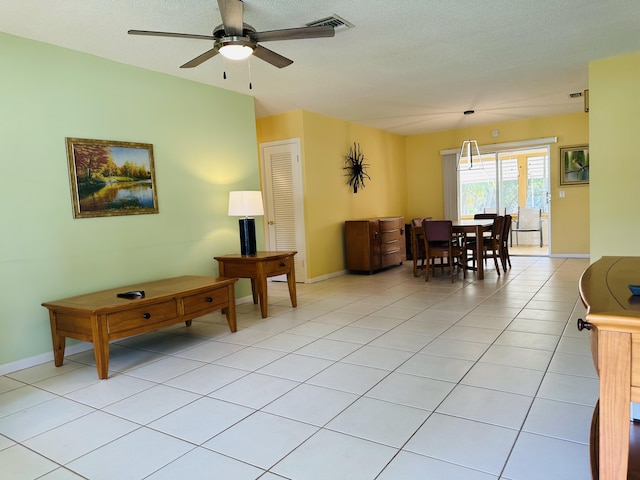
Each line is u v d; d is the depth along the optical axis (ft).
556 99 19.33
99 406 7.93
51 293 10.72
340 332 11.79
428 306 14.30
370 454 5.99
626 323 3.25
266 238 21.01
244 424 7.01
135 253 12.60
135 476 5.75
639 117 13.60
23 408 7.95
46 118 10.64
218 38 8.71
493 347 10.03
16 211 10.09
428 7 9.87
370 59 13.12
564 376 8.24
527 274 19.67
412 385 8.16
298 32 8.50
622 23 11.12
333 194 21.47
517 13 10.36
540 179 31.53
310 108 19.21
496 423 6.63
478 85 16.58
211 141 15.03
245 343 11.26
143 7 9.23
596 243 14.53
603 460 3.45
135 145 12.55
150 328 10.04
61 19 9.55
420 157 28.09
